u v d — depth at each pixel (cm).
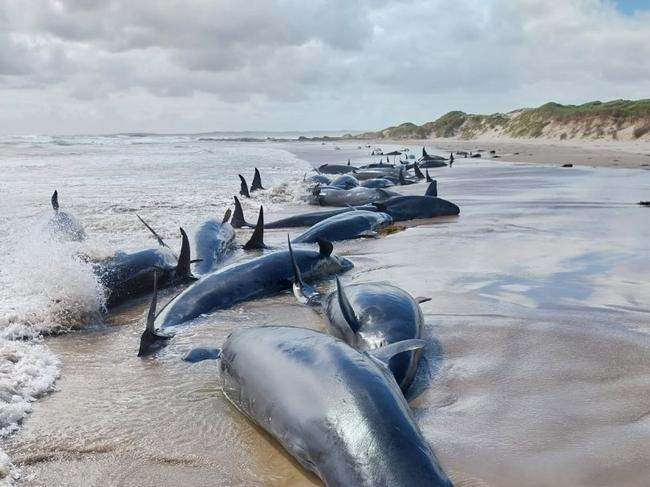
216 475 410
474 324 670
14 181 2334
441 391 521
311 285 874
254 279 834
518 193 1880
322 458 384
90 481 404
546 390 516
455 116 10438
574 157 3584
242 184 1908
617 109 6331
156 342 643
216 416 491
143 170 2978
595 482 387
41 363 587
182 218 1445
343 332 614
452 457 420
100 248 886
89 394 534
